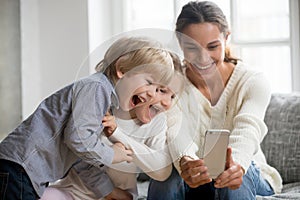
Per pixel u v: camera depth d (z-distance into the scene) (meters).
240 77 2.08
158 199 1.90
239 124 1.98
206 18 1.97
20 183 1.73
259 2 3.15
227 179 1.76
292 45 2.96
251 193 1.85
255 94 2.05
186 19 1.99
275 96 2.53
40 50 3.44
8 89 3.28
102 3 3.39
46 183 1.80
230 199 1.82
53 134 1.76
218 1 3.16
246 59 3.18
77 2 3.30
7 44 3.27
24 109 3.37
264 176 2.12
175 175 1.90
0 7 3.24
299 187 2.24
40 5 3.41
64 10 3.35
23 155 1.74
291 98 2.47
